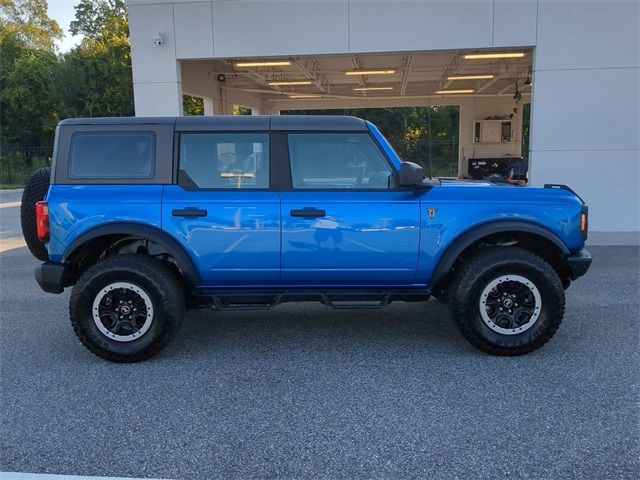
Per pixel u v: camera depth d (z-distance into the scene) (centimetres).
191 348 473
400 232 438
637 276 697
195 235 435
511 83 1897
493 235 463
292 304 612
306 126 445
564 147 948
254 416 346
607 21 911
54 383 402
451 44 941
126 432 328
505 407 351
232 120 448
